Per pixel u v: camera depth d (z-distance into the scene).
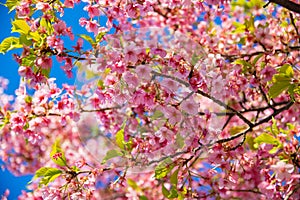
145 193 7.05
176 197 3.93
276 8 6.38
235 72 4.79
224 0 4.42
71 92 3.88
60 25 3.64
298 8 3.95
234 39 6.37
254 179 6.42
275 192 4.89
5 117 4.07
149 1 3.88
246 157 4.71
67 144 7.05
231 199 6.74
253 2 6.27
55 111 3.94
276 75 3.87
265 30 5.20
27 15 3.75
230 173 4.39
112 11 3.81
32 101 3.98
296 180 4.69
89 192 3.93
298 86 4.00
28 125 3.99
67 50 3.56
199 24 7.10
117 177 4.00
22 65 3.62
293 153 4.39
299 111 5.85
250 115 6.88
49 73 3.66
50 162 7.77
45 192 3.90
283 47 6.02
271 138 4.23
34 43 3.61
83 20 3.80
